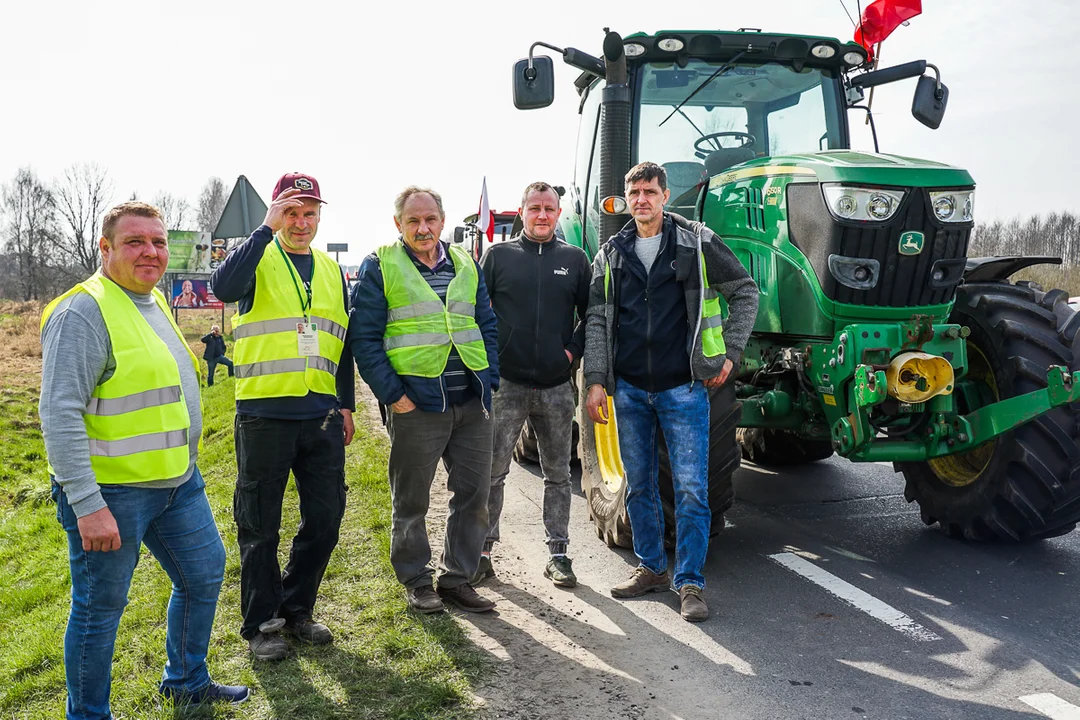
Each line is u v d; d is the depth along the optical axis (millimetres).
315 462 3309
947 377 3824
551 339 4102
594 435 4934
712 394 4113
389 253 3600
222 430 9164
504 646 3352
